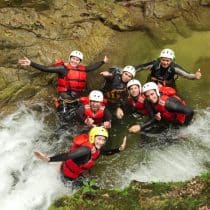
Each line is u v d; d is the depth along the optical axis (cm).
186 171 706
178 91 870
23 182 688
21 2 907
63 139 773
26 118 805
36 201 653
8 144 758
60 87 811
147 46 970
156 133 763
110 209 588
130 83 742
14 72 845
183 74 793
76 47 918
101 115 735
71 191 667
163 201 581
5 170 709
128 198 603
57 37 911
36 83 852
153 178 694
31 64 772
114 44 961
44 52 880
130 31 1001
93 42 945
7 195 665
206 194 580
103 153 673
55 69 792
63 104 802
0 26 873
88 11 974
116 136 776
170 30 1016
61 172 680
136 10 1042
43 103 834
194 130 780
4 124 790
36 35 895
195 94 862
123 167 718
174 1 1055
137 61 927
